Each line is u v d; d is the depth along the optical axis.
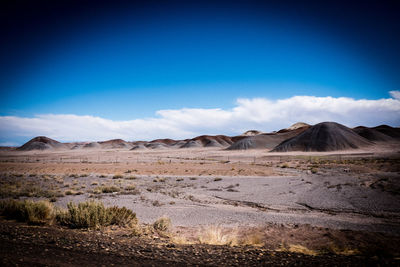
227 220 12.88
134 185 27.09
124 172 43.69
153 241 7.23
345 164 48.44
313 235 9.30
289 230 10.34
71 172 44.84
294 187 24.17
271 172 39.25
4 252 4.94
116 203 17.81
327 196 19.27
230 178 32.75
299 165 51.72
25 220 9.87
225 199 19.86
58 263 4.41
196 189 25.03
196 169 45.12
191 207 16.53
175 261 4.90
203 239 8.02
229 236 8.71
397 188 20.39
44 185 28.09
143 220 12.79
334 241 8.16
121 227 9.56
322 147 148.12
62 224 9.45
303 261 5.04
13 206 11.12
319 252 6.41
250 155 122.88
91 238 7.01
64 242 6.17
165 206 16.83
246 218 13.24
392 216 13.38
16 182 29.59
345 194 19.58
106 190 23.33
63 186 27.58
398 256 5.94
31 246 5.57
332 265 4.71
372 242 7.94
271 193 21.66
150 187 26.61
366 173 32.84
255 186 25.88
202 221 12.72
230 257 5.36
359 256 5.68
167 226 10.19
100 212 9.66
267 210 15.89
